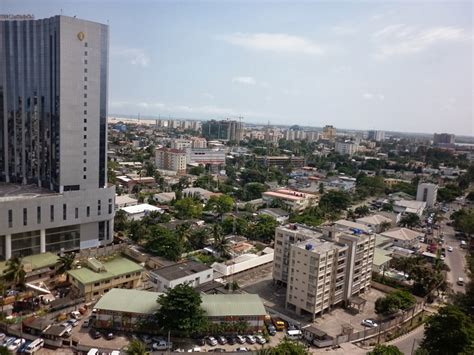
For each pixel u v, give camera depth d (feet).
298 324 365.20
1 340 306.76
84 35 493.77
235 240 599.98
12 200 444.55
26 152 546.26
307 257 378.53
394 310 387.34
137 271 427.33
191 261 467.52
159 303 325.42
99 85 519.19
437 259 526.98
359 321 384.88
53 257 455.63
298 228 460.96
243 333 343.05
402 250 591.37
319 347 331.77
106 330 335.06
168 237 508.94
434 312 416.46
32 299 378.53
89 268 424.05
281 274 449.48
